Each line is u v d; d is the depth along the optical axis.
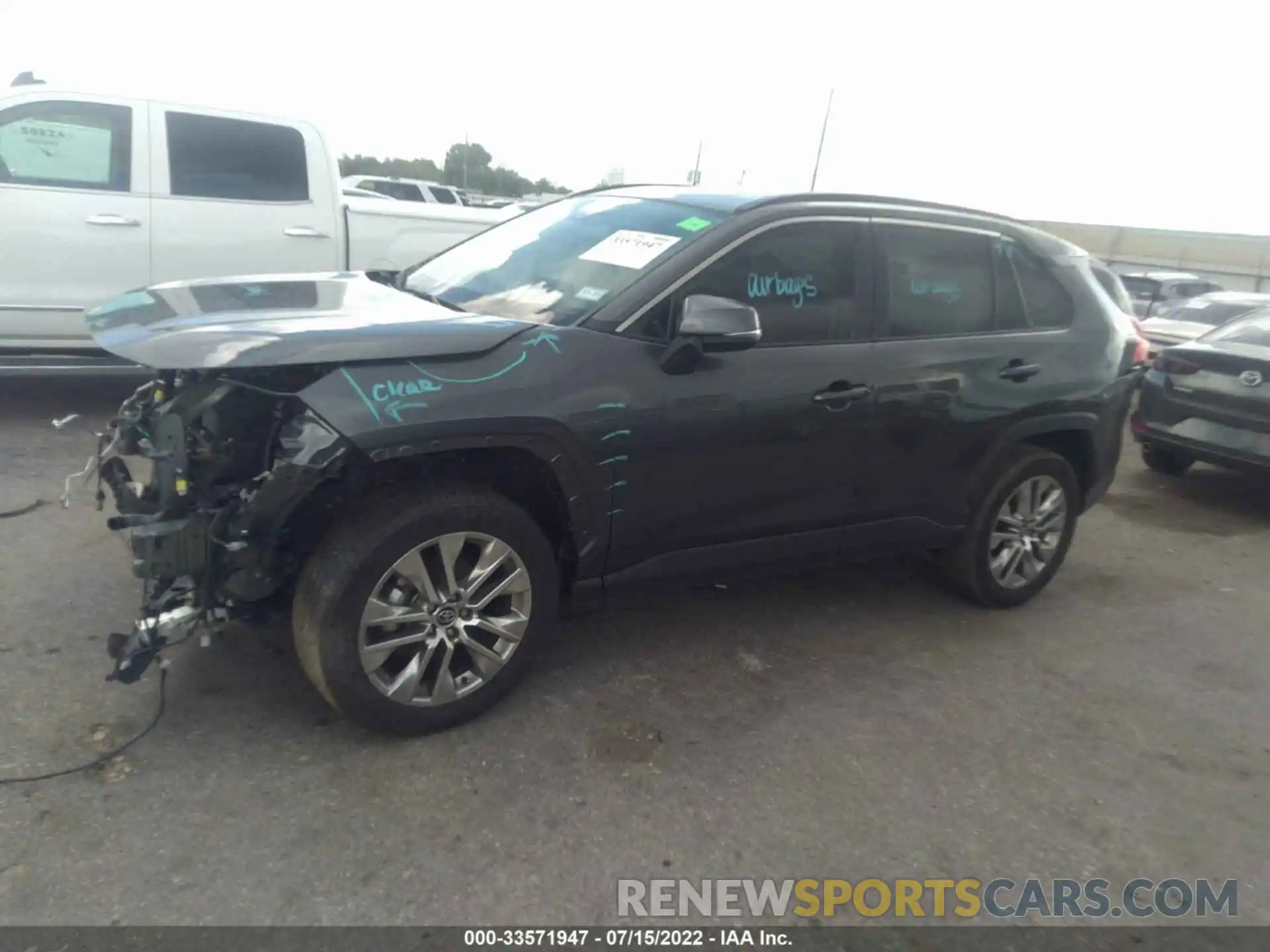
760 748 3.39
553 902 2.60
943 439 4.17
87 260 6.20
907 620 4.56
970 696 3.90
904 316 4.05
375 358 2.92
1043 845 3.02
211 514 2.87
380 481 3.09
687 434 3.45
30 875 2.51
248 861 2.63
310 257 7.01
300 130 6.89
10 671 3.38
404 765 3.10
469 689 3.29
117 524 2.81
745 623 4.36
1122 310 5.23
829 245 3.86
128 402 3.43
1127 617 4.87
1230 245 32.66
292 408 2.95
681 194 4.03
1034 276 4.56
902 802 3.16
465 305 3.78
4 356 6.11
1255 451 6.74
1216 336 7.33
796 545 3.96
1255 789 3.42
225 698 3.36
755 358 3.60
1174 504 7.17
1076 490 4.82
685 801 3.06
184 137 6.46
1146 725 3.80
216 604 2.95
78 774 2.90
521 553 3.26
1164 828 3.16
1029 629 4.61
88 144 6.18
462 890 2.61
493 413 3.02
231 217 6.64
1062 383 4.50
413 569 3.05
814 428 3.75
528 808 2.96
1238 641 4.68
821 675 3.95
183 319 3.10
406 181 21.86
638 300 3.41
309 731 3.23
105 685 3.36
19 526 4.59
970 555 4.55
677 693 3.70
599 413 3.24
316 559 2.99
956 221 4.30
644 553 3.57
